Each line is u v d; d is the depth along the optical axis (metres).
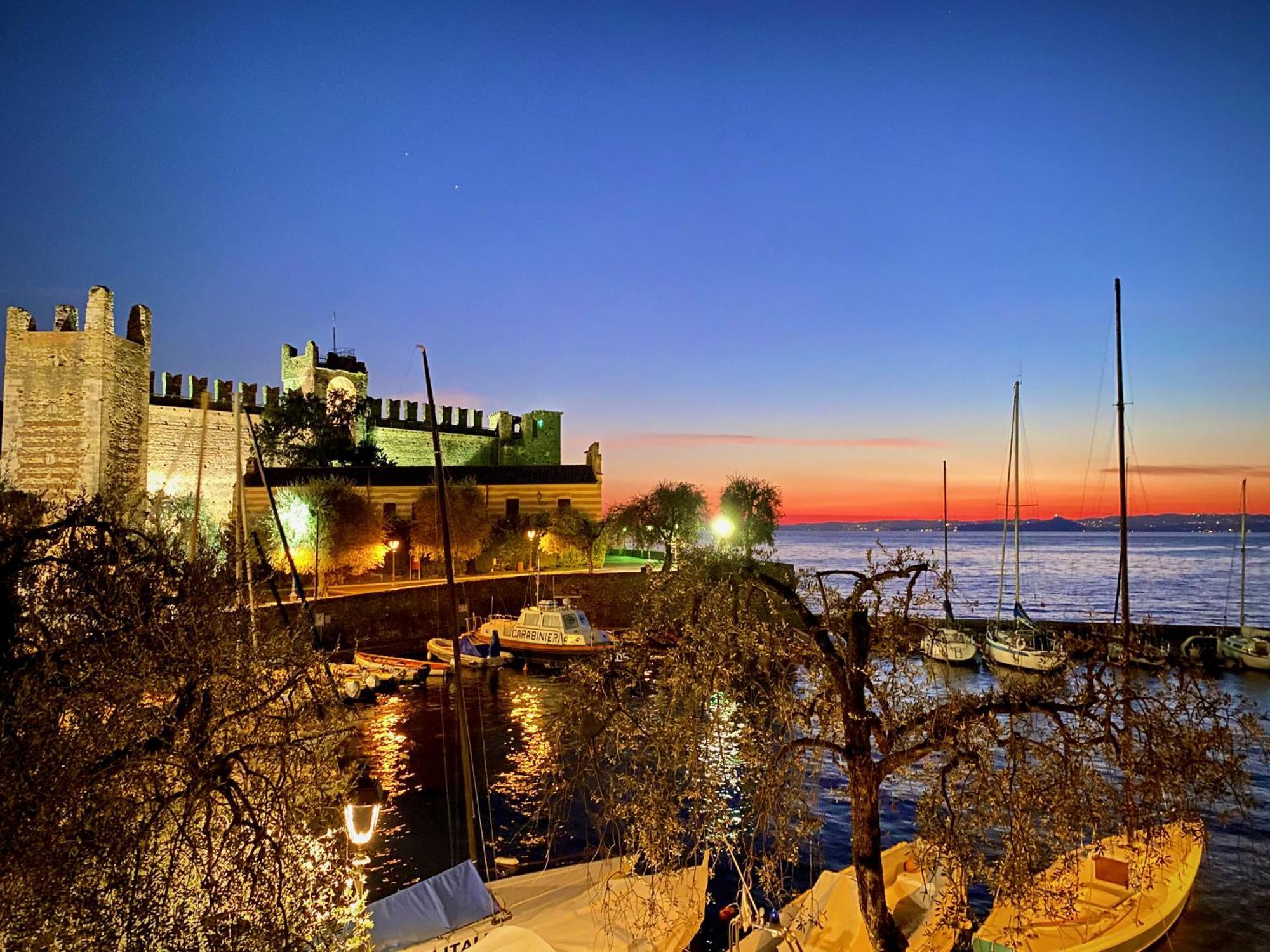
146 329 42.38
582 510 79.81
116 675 8.91
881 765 10.14
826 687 11.48
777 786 10.59
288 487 65.56
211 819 9.16
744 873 13.69
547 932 14.54
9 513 10.17
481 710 39.81
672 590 11.48
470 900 15.26
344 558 64.69
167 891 8.65
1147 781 10.64
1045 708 10.38
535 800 29.70
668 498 81.56
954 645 41.56
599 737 10.91
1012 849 10.20
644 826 10.47
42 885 7.67
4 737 7.85
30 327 38.41
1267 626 86.12
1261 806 27.08
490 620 58.00
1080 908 16.45
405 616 59.81
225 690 9.97
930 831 11.04
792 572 12.10
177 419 73.25
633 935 14.46
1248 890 21.81
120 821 8.41
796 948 13.65
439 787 31.47
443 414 103.56
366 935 12.24
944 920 12.64
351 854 19.47
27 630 9.16
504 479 79.38
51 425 37.72
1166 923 16.88
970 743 10.45
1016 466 63.81
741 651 10.62
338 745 13.63
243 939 8.57
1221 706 11.49
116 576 9.66
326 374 94.19
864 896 10.02
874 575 11.06
